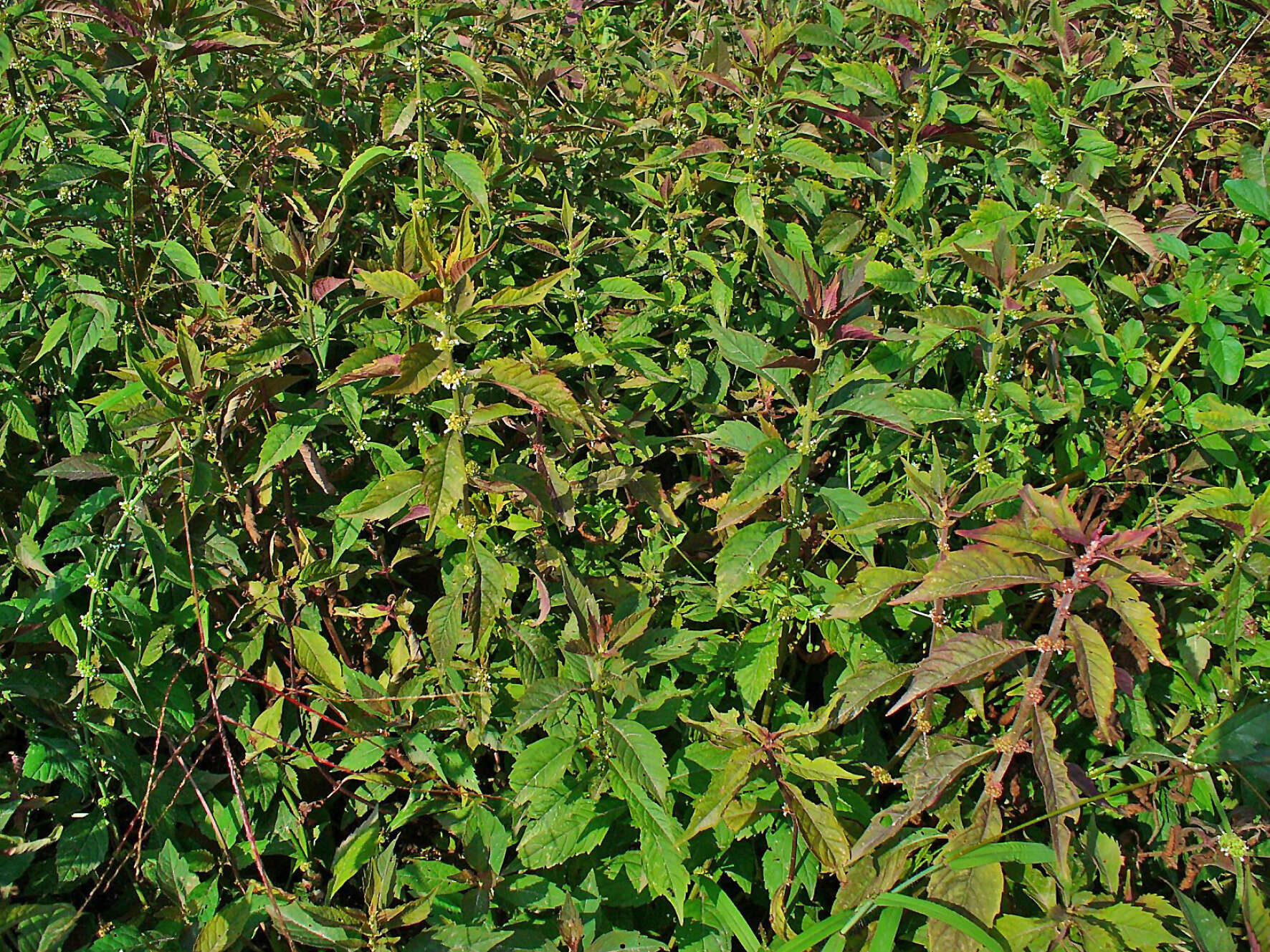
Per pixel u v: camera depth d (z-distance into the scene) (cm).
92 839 215
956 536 264
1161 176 358
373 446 257
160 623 243
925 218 326
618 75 415
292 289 287
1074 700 259
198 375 238
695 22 446
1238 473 267
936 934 210
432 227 281
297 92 329
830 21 348
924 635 271
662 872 213
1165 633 258
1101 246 332
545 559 255
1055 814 208
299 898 230
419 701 253
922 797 215
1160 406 273
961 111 319
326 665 243
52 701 223
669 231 310
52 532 229
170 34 278
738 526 278
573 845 227
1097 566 213
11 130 269
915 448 289
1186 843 236
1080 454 285
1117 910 208
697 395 301
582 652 225
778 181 331
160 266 284
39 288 270
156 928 207
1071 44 326
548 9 430
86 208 280
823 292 236
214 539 252
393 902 221
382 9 338
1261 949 207
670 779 238
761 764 221
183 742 233
